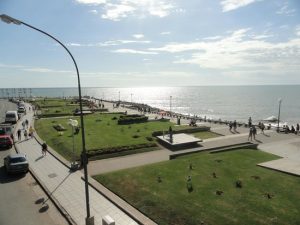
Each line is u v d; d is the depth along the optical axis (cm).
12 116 4781
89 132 3728
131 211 1462
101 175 2030
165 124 4475
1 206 1588
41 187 1875
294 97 19912
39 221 1409
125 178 1948
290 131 3891
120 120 4494
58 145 3011
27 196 1727
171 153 2766
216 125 4656
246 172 2064
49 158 2572
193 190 1714
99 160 2527
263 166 2209
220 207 1482
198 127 4056
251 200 1570
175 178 1933
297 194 1655
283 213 1418
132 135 3494
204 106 14475
